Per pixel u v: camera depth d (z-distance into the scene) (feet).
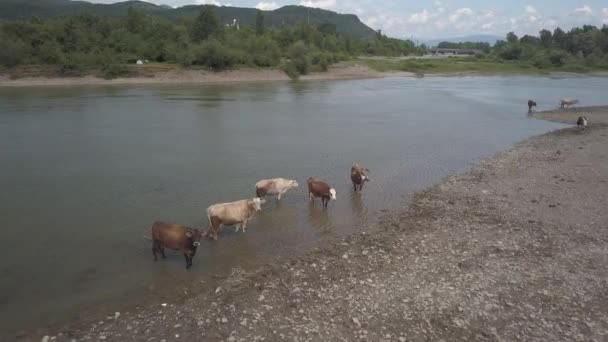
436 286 38.50
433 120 135.13
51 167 74.28
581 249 45.65
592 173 73.26
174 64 293.84
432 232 50.39
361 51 526.57
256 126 119.55
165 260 42.98
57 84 234.99
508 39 627.46
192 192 62.64
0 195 59.98
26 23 274.16
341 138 104.73
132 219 52.49
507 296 37.01
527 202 60.08
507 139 106.63
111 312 34.45
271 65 324.60
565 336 32.01
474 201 60.80
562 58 437.99
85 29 305.73
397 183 70.03
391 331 32.45
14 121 118.83
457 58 491.72
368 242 47.75
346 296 36.81
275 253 45.14
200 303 35.58
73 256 43.29
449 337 31.94
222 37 350.23
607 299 36.60
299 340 31.14
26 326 32.53
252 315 33.86
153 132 107.86
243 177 70.79
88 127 112.47
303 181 69.97
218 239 48.32
